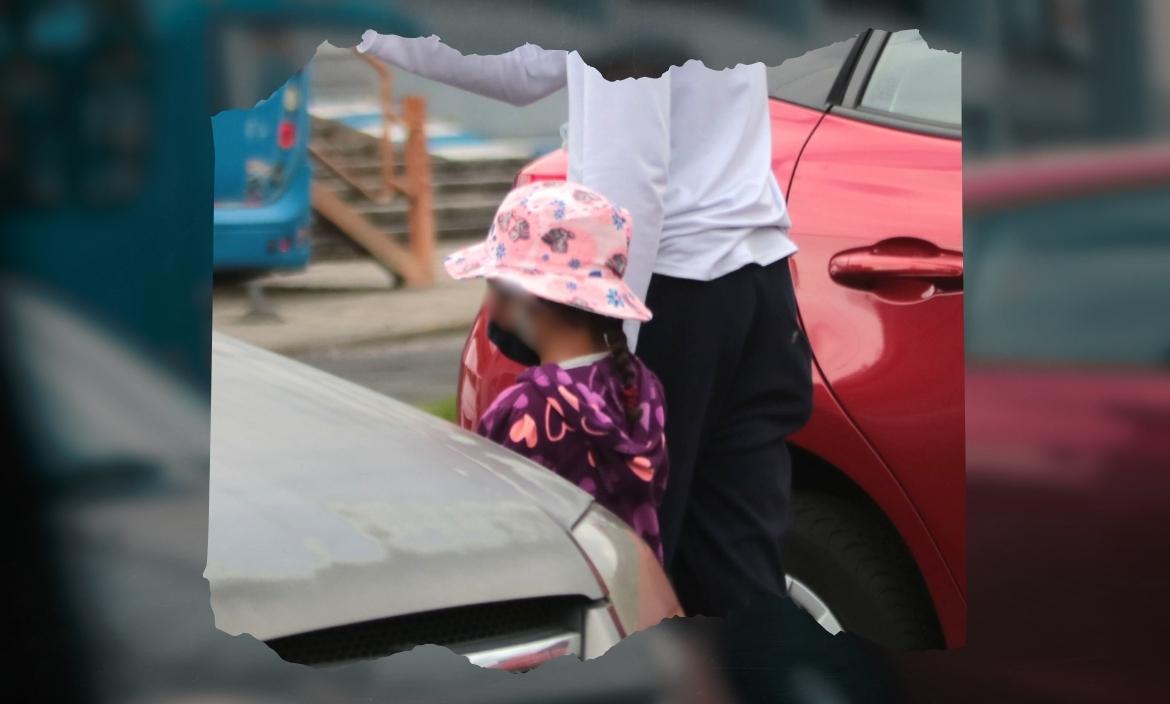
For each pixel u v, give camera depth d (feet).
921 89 18.52
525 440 14.84
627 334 15.93
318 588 9.46
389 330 46.16
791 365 16.55
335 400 12.44
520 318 15.55
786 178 18.04
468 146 64.13
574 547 10.93
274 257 43.78
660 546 15.16
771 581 16.48
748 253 15.89
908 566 17.65
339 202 55.98
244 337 44.19
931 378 17.10
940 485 17.21
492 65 17.63
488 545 10.41
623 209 15.46
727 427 16.37
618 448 14.76
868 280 17.35
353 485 10.61
